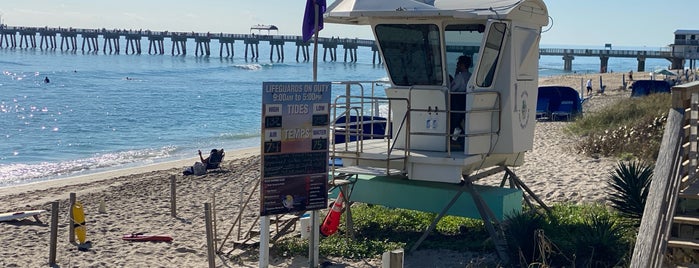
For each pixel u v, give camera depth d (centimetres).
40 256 1082
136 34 13738
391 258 689
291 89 866
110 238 1196
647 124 2016
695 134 848
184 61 12150
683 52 9681
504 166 1144
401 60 1054
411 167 1011
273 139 862
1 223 1327
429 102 1039
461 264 970
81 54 13550
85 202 1573
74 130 3531
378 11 998
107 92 5797
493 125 1041
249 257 1048
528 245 945
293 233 1148
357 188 1134
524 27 1048
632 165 1187
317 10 987
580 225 1064
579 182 1530
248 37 12912
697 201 823
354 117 1409
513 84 1037
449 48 1023
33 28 14375
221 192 1684
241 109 4766
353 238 1084
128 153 2823
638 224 1031
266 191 866
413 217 1223
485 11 977
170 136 3388
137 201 1573
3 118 3934
